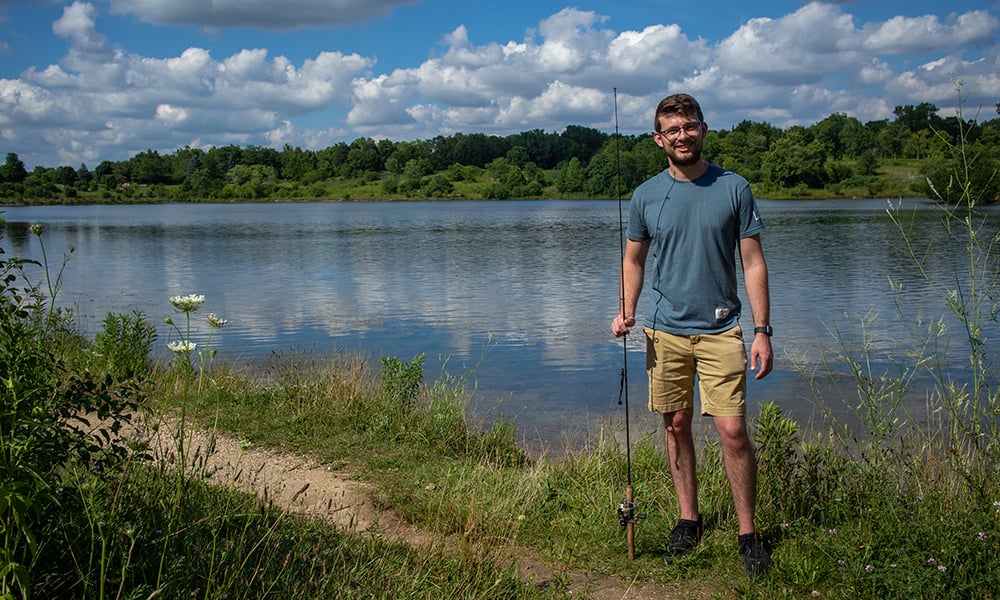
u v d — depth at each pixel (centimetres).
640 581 411
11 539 288
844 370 1148
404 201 15400
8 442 279
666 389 423
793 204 9031
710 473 536
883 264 2822
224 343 1470
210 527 358
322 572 364
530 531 472
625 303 438
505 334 1574
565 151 18475
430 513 489
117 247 4112
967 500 425
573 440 830
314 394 784
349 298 2130
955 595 359
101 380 359
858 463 484
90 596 305
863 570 383
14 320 322
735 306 412
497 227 5944
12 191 15588
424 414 769
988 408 470
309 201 15888
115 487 350
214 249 3947
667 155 413
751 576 400
